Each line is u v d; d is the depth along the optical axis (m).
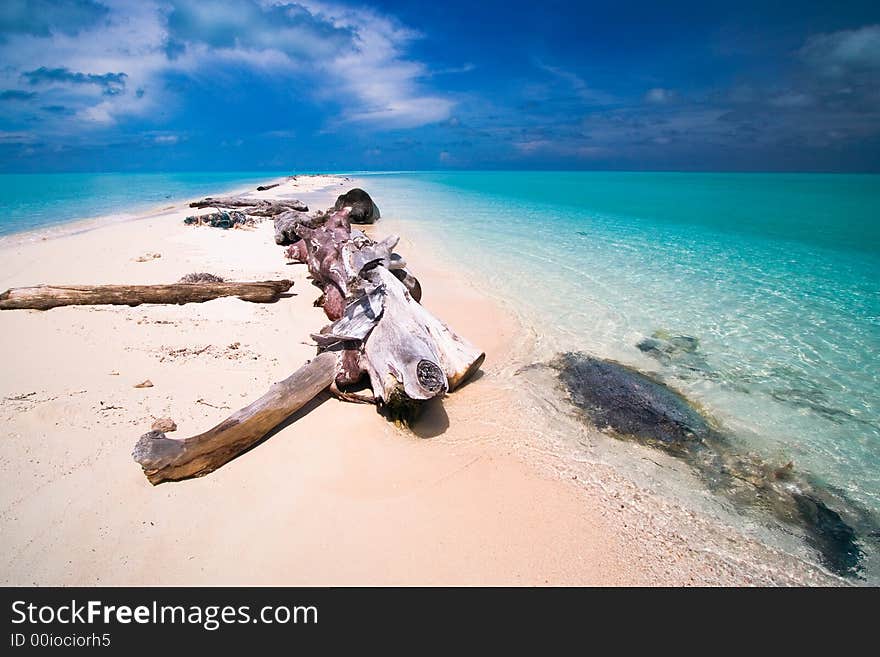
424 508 3.72
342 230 10.48
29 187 43.34
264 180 62.81
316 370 4.91
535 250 13.87
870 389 5.91
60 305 7.11
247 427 4.11
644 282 10.50
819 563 3.48
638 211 25.03
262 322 7.05
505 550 3.40
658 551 3.51
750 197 35.62
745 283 10.45
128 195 33.28
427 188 45.38
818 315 8.42
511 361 6.59
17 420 4.22
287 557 3.19
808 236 16.80
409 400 4.66
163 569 3.04
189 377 5.23
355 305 5.95
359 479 3.96
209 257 11.05
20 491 3.47
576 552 3.44
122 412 4.47
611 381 6.02
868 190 45.50
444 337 5.87
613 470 4.40
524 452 4.59
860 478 4.39
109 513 3.38
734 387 5.95
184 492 3.64
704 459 4.62
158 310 7.23
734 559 3.47
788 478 4.37
